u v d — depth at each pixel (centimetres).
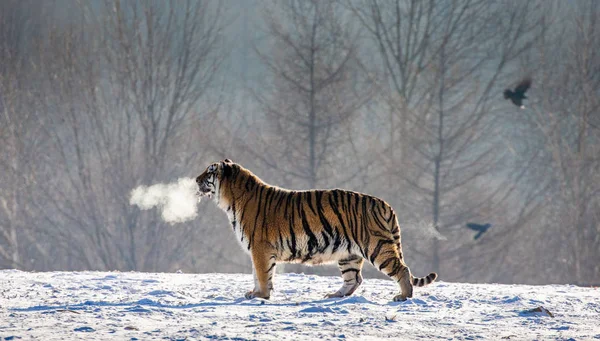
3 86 8650
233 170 2405
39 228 8362
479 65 8644
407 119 8481
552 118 8425
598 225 7975
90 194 8038
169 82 8594
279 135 8169
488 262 8031
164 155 8194
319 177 8106
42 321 1875
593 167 8281
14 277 3016
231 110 10094
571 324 1988
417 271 8006
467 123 8381
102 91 8875
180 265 8162
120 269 7925
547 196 8519
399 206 8081
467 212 7906
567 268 8081
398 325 1906
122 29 8888
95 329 1778
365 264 7494
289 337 1711
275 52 8831
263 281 2353
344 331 1800
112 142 8525
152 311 2038
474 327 1908
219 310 2097
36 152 8781
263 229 2344
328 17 8912
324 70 8344
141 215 8069
